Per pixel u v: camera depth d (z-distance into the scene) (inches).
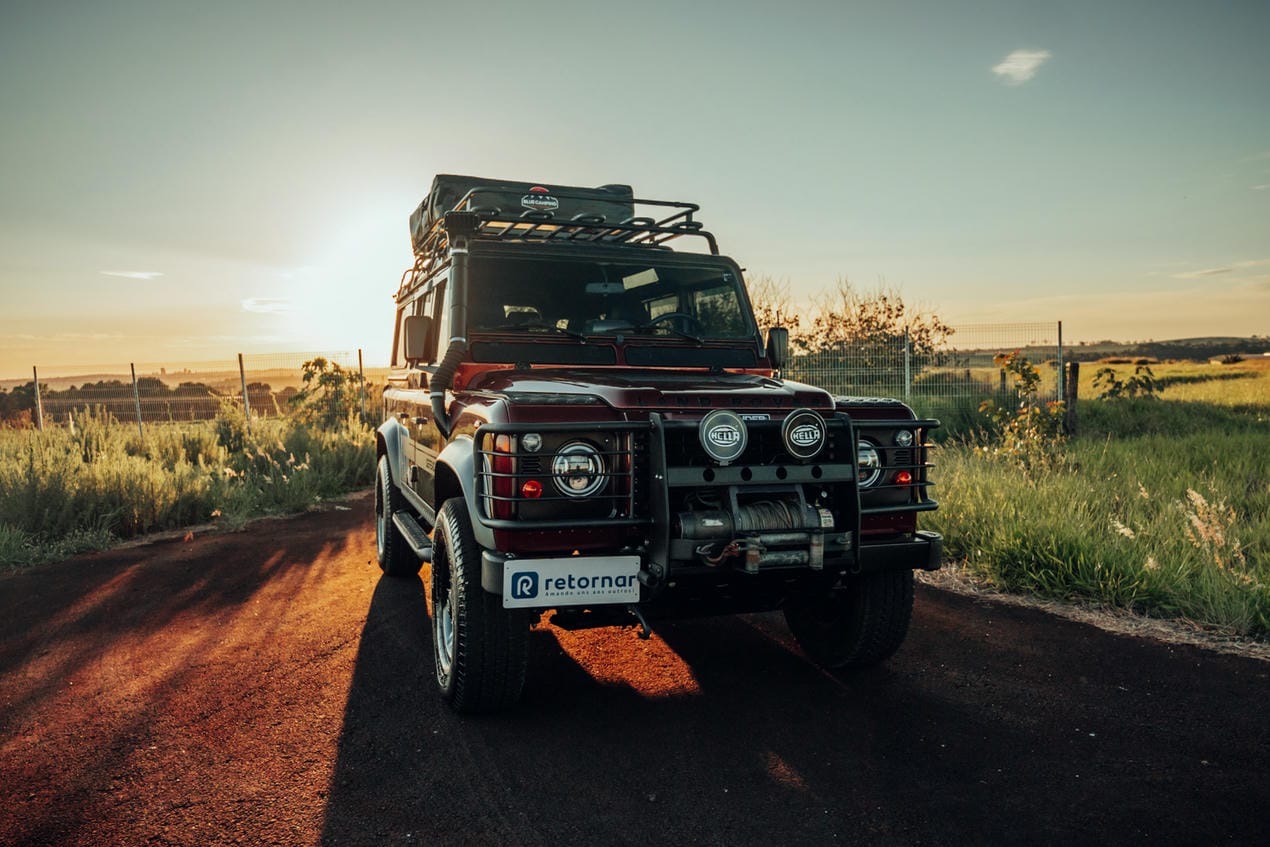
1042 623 202.5
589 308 192.5
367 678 173.6
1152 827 112.2
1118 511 275.6
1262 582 203.6
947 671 172.4
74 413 569.6
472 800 123.3
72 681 173.9
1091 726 144.6
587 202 242.4
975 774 128.3
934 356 646.5
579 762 134.9
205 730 149.0
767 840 111.4
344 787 127.9
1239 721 145.3
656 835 113.0
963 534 261.9
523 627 145.9
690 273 204.7
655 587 132.3
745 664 179.9
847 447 142.9
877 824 114.7
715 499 138.8
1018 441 388.5
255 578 259.3
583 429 132.7
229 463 466.6
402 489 244.4
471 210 210.4
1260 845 107.6
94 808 122.6
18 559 284.7
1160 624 199.0
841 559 142.8
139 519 337.4
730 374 190.2
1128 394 647.8
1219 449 390.0
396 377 275.9
